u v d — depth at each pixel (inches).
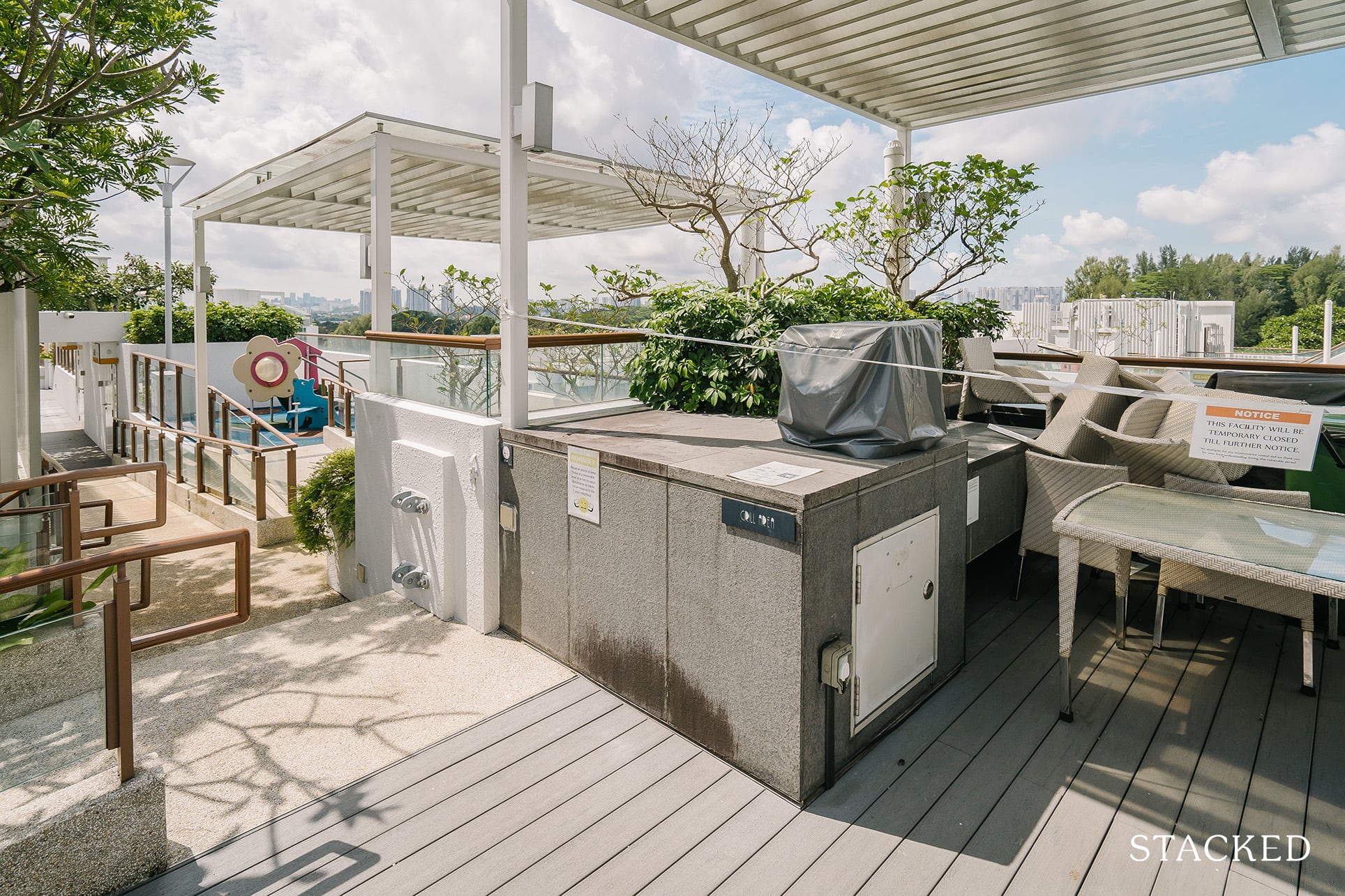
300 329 777.6
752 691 102.7
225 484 324.8
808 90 219.3
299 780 104.4
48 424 724.0
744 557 101.9
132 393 492.4
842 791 99.6
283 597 230.7
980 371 195.0
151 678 135.0
